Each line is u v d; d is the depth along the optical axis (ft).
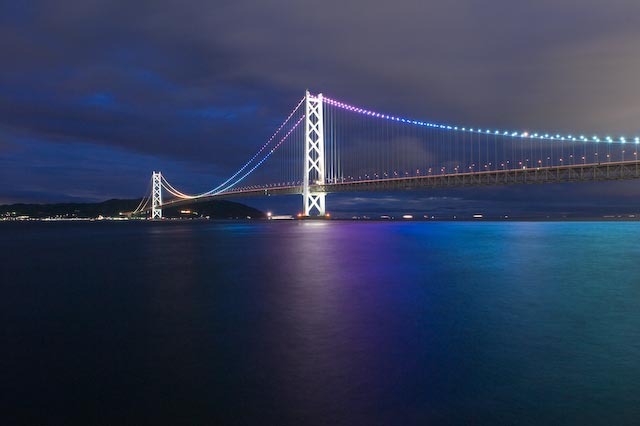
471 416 16.20
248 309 33.76
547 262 66.95
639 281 47.26
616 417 16.08
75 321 30.32
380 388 18.54
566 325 28.40
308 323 29.22
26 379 19.83
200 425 15.81
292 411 16.70
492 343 24.43
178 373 20.42
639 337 25.50
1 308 34.91
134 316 31.68
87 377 20.02
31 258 79.92
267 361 21.84
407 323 29.09
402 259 72.23
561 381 19.13
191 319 30.63
